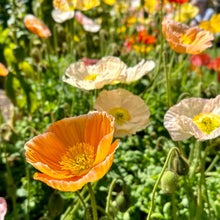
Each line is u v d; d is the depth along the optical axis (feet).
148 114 1.28
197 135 1.01
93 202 0.92
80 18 2.42
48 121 1.99
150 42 2.52
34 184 1.64
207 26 1.53
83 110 1.92
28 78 2.39
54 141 0.93
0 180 1.84
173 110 1.13
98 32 2.78
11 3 2.21
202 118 1.10
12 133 1.77
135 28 2.72
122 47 2.71
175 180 1.09
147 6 2.61
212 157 1.79
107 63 1.29
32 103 2.10
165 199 1.47
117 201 1.24
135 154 1.63
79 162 0.91
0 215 0.90
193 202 1.30
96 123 0.93
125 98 1.27
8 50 2.15
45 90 2.17
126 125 1.24
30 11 2.89
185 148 1.80
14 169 1.90
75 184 0.78
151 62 1.34
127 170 1.69
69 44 2.67
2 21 2.48
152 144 1.83
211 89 1.61
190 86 2.24
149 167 1.56
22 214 1.55
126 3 3.26
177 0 2.19
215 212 1.36
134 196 1.49
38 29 1.80
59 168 0.92
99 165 0.77
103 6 3.19
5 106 2.90
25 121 2.16
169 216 1.40
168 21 1.33
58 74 2.22
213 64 2.52
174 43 1.24
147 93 2.09
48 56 2.22
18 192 1.65
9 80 2.09
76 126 0.95
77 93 1.96
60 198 1.21
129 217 1.47
